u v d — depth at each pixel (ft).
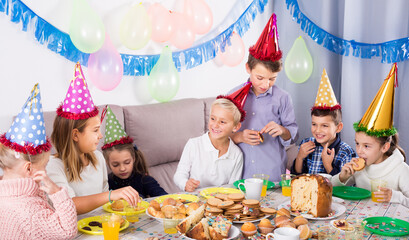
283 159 7.97
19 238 4.28
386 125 6.21
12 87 8.11
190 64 10.82
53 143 6.13
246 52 12.34
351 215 5.15
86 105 6.02
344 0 11.50
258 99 7.76
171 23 9.47
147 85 10.31
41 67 8.45
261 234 4.50
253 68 7.34
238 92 7.31
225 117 6.90
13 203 4.29
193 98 10.50
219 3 11.35
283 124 7.88
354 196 5.78
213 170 7.22
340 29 11.62
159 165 9.61
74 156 6.04
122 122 8.87
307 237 4.40
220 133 6.98
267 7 12.61
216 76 11.78
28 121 4.45
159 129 9.36
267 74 7.26
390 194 5.66
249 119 7.78
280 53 7.23
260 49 7.25
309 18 11.93
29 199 4.35
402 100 10.75
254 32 12.46
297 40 11.06
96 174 6.56
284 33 12.49
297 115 12.46
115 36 9.55
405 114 10.71
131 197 5.19
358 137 6.40
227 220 4.53
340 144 8.26
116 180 7.87
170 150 9.59
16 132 4.46
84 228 4.65
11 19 7.86
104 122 8.45
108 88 8.58
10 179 4.36
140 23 8.72
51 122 7.80
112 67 8.46
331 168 7.88
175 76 9.46
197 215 4.60
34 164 4.51
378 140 6.25
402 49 10.68
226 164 7.29
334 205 5.41
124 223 4.75
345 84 11.47
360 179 6.59
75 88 5.95
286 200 5.70
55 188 4.43
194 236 4.37
